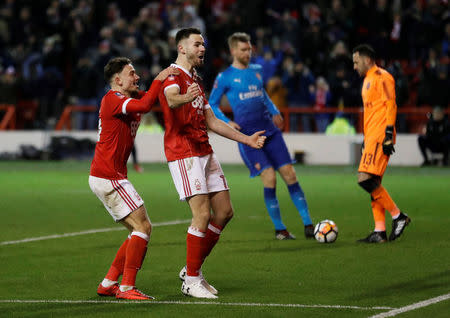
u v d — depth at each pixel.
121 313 18.98
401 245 29.64
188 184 21.45
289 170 32.25
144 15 89.50
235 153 81.44
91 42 90.50
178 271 24.89
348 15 83.94
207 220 21.45
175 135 21.70
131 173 70.25
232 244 30.47
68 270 25.03
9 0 95.81
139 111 20.53
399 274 23.78
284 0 88.50
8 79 88.00
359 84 78.38
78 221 37.81
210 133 82.00
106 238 32.16
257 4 88.25
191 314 18.80
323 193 51.69
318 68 82.12
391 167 74.62
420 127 77.19
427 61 79.94
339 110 78.50
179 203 46.25
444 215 39.41
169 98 20.84
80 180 62.78
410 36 80.94
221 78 32.84
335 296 20.73
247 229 35.00
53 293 21.53
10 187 56.69
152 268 25.42
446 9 82.62
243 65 32.84
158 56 82.00
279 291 21.55
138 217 20.97
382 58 76.69
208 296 20.83
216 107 33.12
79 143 85.00
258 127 32.50
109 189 20.95
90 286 22.50
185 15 86.31
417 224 35.94
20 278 23.70
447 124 73.56
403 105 77.44
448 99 76.69
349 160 78.12
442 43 80.69
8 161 84.94
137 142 84.19
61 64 90.38
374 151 30.20
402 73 76.38
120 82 21.36
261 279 23.36
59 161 84.88
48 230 34.62
